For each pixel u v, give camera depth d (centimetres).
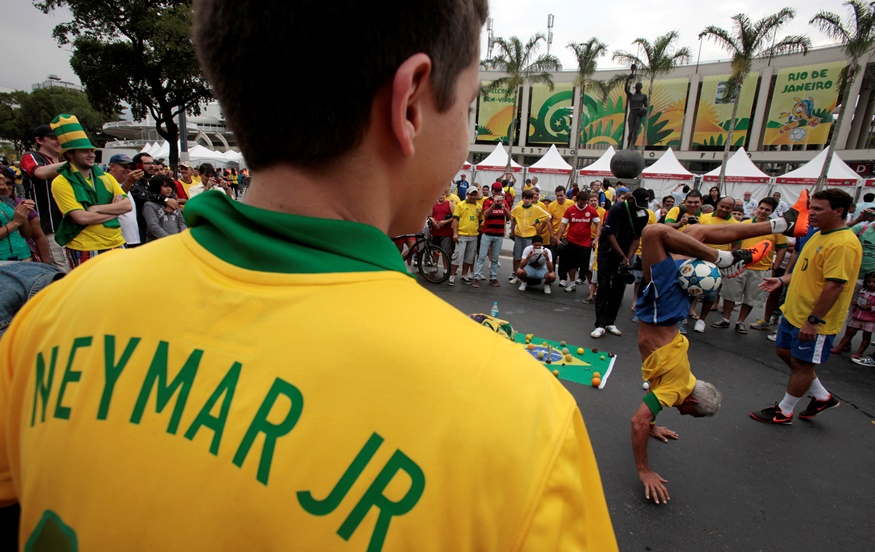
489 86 2827
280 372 41
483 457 39
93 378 47
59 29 1697
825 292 337
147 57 1798
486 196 999
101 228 422
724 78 3819
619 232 553
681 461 318
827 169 1822
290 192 48
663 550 242
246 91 45
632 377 451
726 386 446
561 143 4428
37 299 60
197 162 2511
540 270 759
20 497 52
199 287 47
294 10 41
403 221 56
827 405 373
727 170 2025
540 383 45
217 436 41
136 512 42
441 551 39
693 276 257
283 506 39
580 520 44
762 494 288
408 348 41
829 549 248
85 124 4831
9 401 56
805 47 1988
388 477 38
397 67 44
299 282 44
